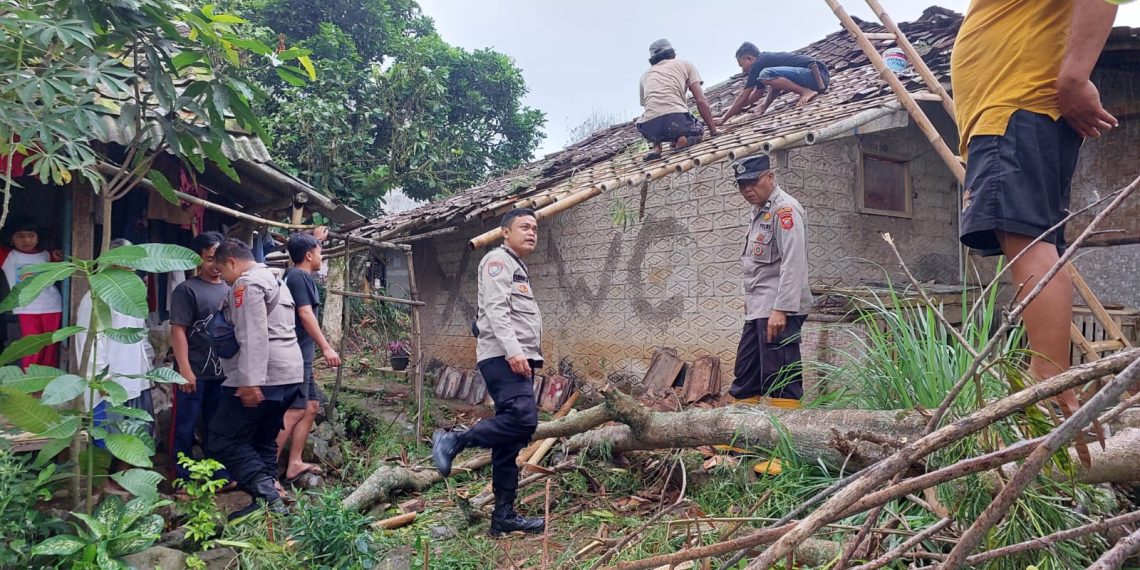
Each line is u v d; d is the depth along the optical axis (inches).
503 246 152.5
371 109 546.6
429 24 687.7
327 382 347.9
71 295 157.1
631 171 242.4
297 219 214.7
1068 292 82.3
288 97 515.8
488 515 150.7
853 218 243.4
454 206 340.8
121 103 164.4
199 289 175.2
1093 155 218.8
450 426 260.8
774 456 125.4
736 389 172.7
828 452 116.5
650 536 116.6
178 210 200.2
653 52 273.6
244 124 149.0
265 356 152.9
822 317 193.9
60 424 108.2
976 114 90.4
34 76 115.6
